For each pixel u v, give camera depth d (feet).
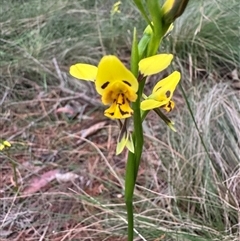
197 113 0.93
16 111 1.12
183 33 1.16
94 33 1.26
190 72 1.05
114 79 0.38
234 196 0.79
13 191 0.88
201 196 0.83
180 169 0.86
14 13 1.34
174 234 0.75
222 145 0.88
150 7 0.39
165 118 0.43
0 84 1.17
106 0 1.36
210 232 0.75
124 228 0.78
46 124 1.07
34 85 1.19
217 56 1.12
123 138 0.42
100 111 1.11
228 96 0.98
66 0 1.35
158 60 0.39
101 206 0.79
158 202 0.85
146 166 0.92
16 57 1.21
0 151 0.95
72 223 0.82
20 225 0.82
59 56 1.23
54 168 0.95
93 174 0.93
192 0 1.22
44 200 0.86
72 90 1.18
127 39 1.24
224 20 1.17
